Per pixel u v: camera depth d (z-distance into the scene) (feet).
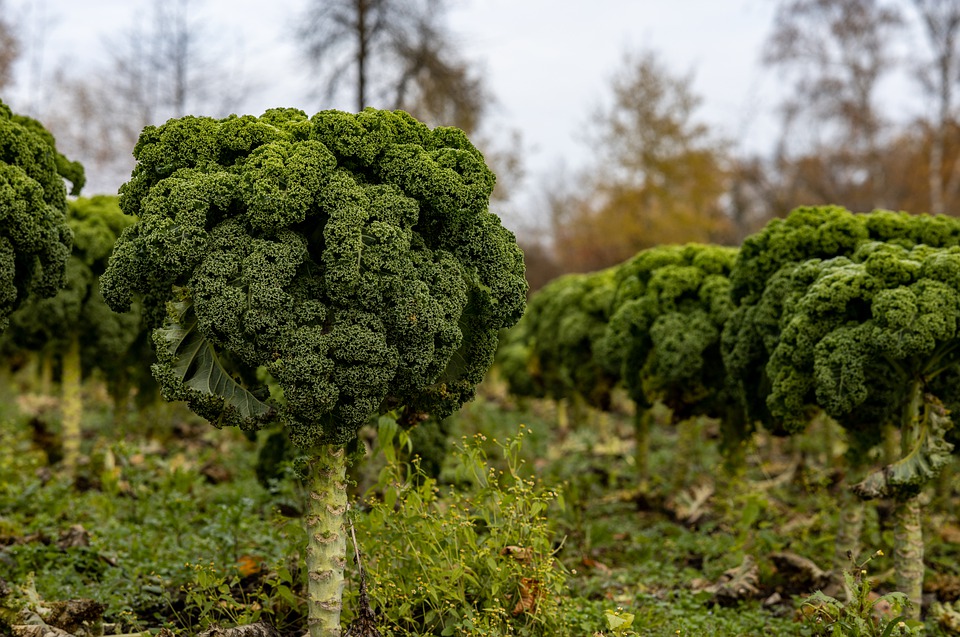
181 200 13.93
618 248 99.86
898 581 19.40
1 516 24.09
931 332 17.16
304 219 14.20
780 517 27.96
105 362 31.65
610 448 39.68
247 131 14.74
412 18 50.16
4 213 16.06
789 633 18.81
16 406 48.62
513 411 55.16
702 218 90.12
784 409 19.58
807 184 101.96
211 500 27.89
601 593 21.65
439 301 14.38
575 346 34.94
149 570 19.57
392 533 17.29
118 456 26.37
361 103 49.73
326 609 14.83
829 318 18.78
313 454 14.90
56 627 16.46
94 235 28.53
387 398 15.53
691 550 25.71
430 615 16.46
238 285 13.79
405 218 14.37
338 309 13.97
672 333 26.32
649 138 89.92
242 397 14.39
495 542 16.99
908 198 90.27
